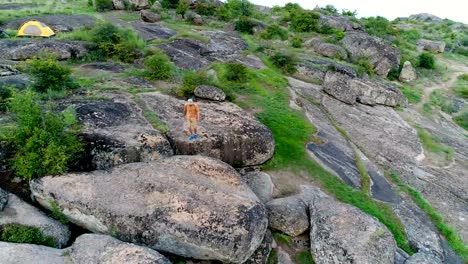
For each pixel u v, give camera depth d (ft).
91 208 35.58
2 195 35.40
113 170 39.60
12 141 40.04
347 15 186.80
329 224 40.45
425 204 55.98
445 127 89.71
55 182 37.35
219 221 35.45
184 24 122.31
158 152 44.52
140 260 30.27
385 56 118.52
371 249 37.50
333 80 89.40
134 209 35.50
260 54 104.17
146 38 97.96
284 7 186.91
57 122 40.83
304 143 62.75
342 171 58.44
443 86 119.14
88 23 103.14
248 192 40.93
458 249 49.16
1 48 71.56
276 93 78.89
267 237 41.19
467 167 70.03
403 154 70.38
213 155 49.47
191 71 76.54
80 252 31.68
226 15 142.20
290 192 50.31
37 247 32.22
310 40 129.49
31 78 57.16
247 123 55.26
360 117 81.35
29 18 100.01
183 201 36.63
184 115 51.80
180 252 35.88
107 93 58.18
